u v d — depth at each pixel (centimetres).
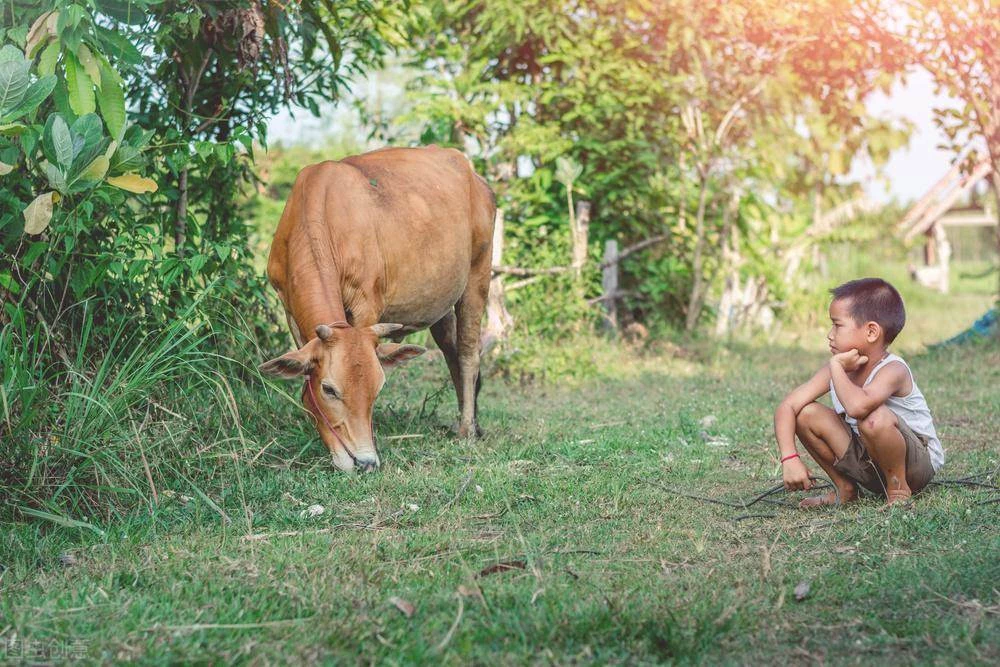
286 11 570
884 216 1459
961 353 909
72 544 357
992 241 3017
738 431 568
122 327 470
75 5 396
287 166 1362
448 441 532
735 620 269
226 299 552
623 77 1021
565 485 437
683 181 1105
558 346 876
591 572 316
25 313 457
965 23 915
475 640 260
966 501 388
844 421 395
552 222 1034
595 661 247
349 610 279
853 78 1003
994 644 253
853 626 268
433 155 564
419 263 517
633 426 586
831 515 384
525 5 1005
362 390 442
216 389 489
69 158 388
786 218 1421
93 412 409
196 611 282
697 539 353
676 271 1119
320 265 464
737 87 1086
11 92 375
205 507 401
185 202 589
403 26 769
